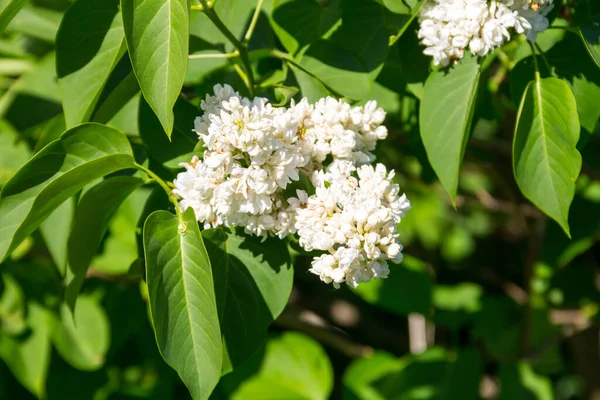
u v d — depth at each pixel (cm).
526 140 71
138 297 97
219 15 79
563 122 71
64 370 100
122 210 89
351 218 67
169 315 67
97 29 71
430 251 124
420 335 104
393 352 122
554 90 71
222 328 71
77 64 71
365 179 68
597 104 74
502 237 126
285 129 68
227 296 71
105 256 92
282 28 79
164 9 66
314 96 75
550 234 93
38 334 93
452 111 72
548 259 93
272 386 97
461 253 125
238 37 80
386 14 75
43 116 88
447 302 102
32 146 89
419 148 84
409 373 95
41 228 78
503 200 117
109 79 75
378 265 67
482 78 75
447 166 71
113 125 77
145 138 74
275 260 71
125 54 75
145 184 76
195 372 67
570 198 70
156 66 66
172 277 67
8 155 88
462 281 121
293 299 120
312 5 79
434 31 71
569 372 114
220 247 70
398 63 80
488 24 69
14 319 94
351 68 76
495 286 122
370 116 71
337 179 68
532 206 98
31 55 91
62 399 99
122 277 94
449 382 94
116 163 69
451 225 125
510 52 79
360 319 123
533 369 96
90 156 69
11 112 88
